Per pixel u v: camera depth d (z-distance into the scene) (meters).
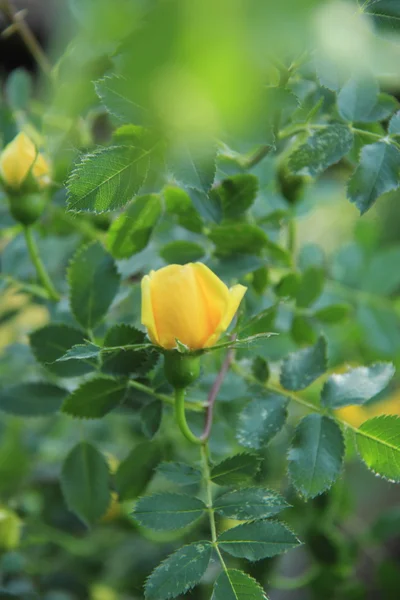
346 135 0.65
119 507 0.79
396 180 0.64
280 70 0.63
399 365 0.83
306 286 0.74
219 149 0.66
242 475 0.64
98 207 0.60
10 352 0.76
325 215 1.12
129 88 0.42
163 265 0.70
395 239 1.08
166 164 0.60
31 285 0.73
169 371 0.63
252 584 0.61
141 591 0.77
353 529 0.85
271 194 0.75
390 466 0.64
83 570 0.82
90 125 0.74
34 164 0.68
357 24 0.58
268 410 0.66
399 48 0.61
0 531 0.75
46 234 0.74
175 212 0.68
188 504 0.63
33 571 0.80
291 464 0.64
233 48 0.35
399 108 0.66
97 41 0.52
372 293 0.83
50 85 0.73
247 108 0.38
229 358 0.68
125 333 0.64
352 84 0.65
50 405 0.70
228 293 0.62
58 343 0.67
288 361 0.67
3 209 0.74
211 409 0.66
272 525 0.62
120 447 0.83
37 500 0.82
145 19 0.40
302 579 0.79
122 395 0.66
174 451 0.74
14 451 0.82
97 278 0.67
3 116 0.74
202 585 0.76
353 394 0.65
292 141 0.69
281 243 0.76
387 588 0.82
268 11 0.35
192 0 0.35
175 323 0.62
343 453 0.64
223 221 0.69
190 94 0.39
